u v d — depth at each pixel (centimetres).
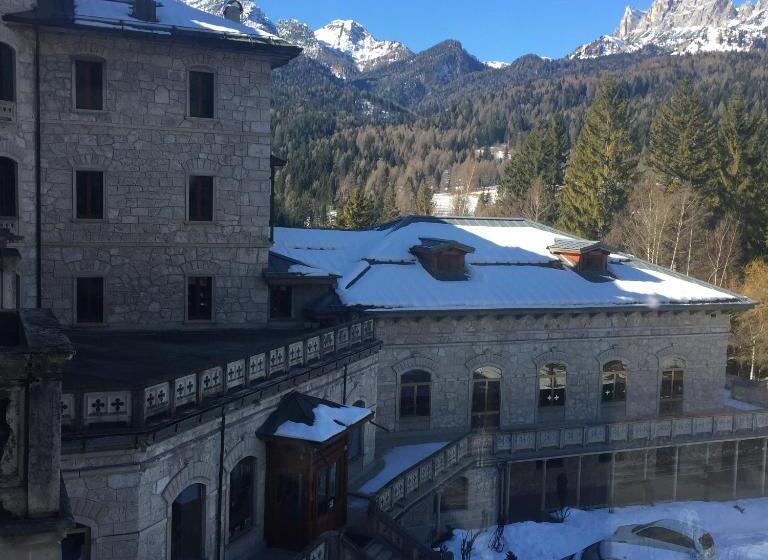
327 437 1753
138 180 2381
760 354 4684
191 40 2328
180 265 2461
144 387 1351
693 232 5953
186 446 1494
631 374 3144
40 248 2291
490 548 2566
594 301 2995
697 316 3234
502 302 2850
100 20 2230
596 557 2275
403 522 2434
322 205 12469
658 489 3141
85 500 1322
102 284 2386
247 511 1767
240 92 2469
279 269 2677
